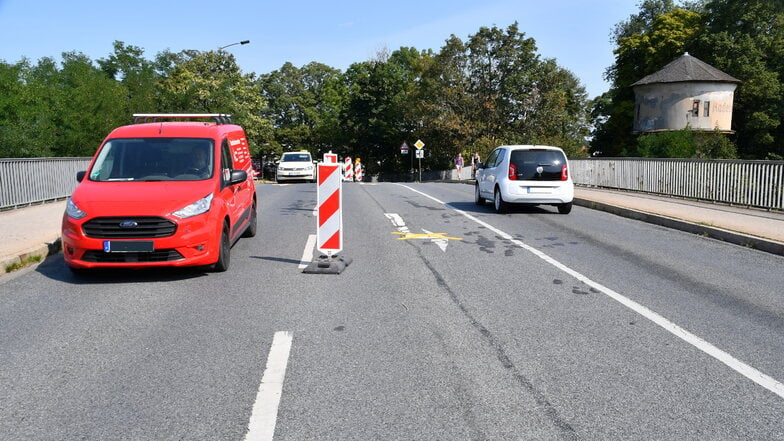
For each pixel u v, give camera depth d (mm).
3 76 26984
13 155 27000
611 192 21250
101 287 7145
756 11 45062
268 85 85062
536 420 3713
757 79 44594
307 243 10383
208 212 7602
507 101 55781
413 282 7469
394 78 70000
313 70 88500
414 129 67125
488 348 5023
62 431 3553
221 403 3936
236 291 6938
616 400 4023
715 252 9797
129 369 4516
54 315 5957
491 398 4031
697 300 6684
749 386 4293
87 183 8109
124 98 35625
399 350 4957
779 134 46312
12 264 8203
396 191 24281
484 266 8523
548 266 8555
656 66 51594
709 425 3678
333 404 3922
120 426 3615
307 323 5688
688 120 45281
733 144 43375
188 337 5262
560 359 4785
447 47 56312
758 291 7121
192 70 55438
